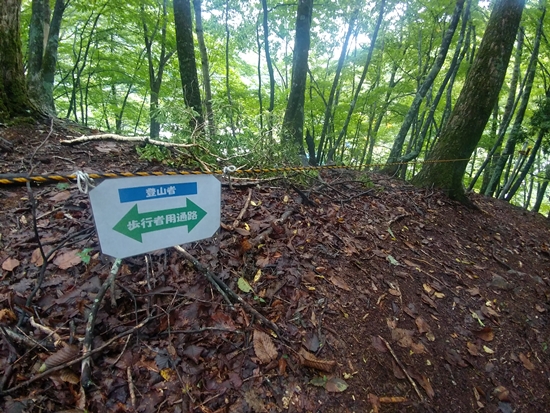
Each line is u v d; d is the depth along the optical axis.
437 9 7.75
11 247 1.87
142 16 8.55
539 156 12.37
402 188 5.25
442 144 5.46
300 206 3.25
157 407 1.33
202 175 1.44
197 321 1.70
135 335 1.55
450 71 6.70
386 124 12.79
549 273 3.97
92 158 3.12
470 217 4.93
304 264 2.37
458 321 2.57
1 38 3.20
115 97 11.12
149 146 3.28
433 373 2.04
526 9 7.26
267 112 4.03
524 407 2.08
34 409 1.20
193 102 5.23
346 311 2.16
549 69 9.82
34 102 3.66
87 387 1.30
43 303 1.60
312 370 1.71
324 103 9.14
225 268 2.05
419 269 2.97
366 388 1.76
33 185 2.47
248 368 1.58
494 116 9.91
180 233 1.45
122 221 1.25
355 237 3.06
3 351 1.34
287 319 1.90
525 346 2.57
